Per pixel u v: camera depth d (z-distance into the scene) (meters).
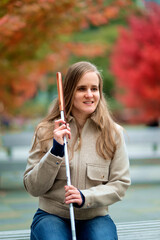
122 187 2.67
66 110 2.80
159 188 7.12
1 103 10.47
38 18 6.14
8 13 5.39
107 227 2.61
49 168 2.53
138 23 14.75
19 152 10.35
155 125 16.78
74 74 2.74
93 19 7.15
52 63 9.01
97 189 2.60
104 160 2.73
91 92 2.73
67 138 2.73
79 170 2.67
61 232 2.50
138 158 7.77
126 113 26.95
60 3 5.89
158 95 14.31
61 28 6.96
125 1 7.28
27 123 17.33
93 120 2.78
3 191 6.80
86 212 2.67
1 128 11.55
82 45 8.91
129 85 14.73
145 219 5.06
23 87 10.16
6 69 8.11
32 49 7.51
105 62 25.59
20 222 4.89
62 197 2.65
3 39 6.39
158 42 14.21
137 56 14.92
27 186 2.64
